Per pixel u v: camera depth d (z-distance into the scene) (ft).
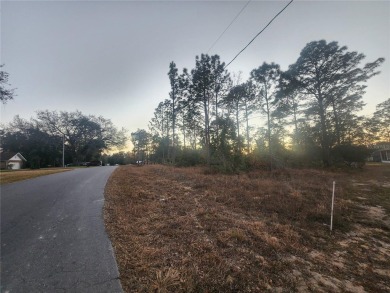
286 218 21.71
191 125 93.66
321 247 16.25
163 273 11.07
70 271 11.03
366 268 13.74
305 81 79.41
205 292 9.90
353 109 80.43
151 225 17.37
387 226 21.58
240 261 12.78
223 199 26.71
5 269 11.16
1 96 49.06
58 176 47.03
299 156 83.35
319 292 10.82
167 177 45.21
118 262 11.89
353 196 34.60
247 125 87.51
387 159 160.04
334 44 74.23
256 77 76.69
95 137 193.98
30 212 20.25
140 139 198.39
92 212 20.20
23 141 167.63
